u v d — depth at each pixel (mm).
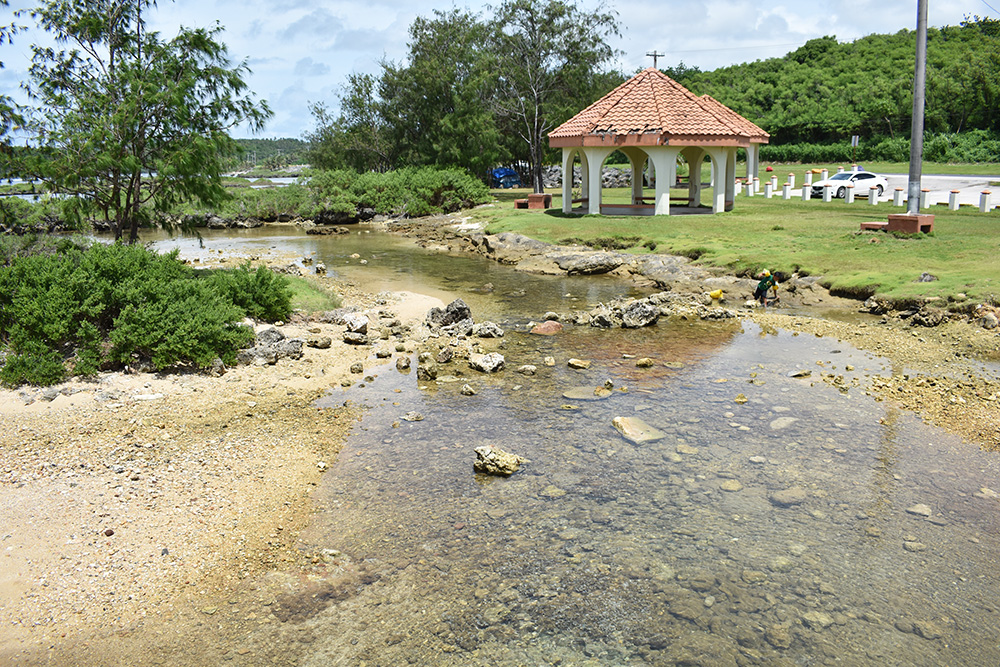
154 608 6402
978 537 7539
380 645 5934
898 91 68875
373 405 11609
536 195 37969
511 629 6137
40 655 5809
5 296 12586
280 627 6168
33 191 17438
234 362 13047
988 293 15867
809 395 11938
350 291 20938
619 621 6234
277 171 157375
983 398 11430
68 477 8547
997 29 87562
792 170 60094
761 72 89375
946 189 39688
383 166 53750
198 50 17938
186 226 19484
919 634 6051
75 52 17406
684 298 19781
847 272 19453
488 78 45625
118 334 12195
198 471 8945
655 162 30766
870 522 7871
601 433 10422
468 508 8234
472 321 17016
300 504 8297
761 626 6160
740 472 9117
